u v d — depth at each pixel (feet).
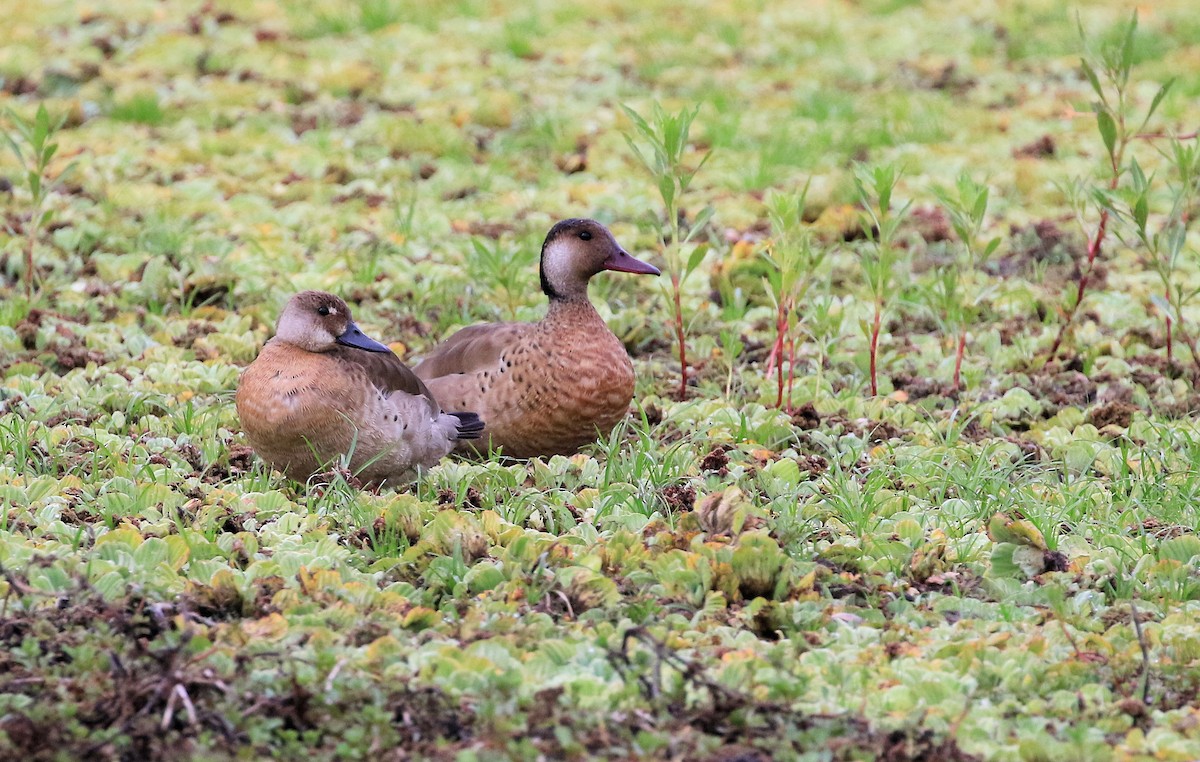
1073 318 48.67
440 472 34.86
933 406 42.32
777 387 42.78
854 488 34.27
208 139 66.74
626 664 24.70
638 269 37.32
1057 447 38.14
